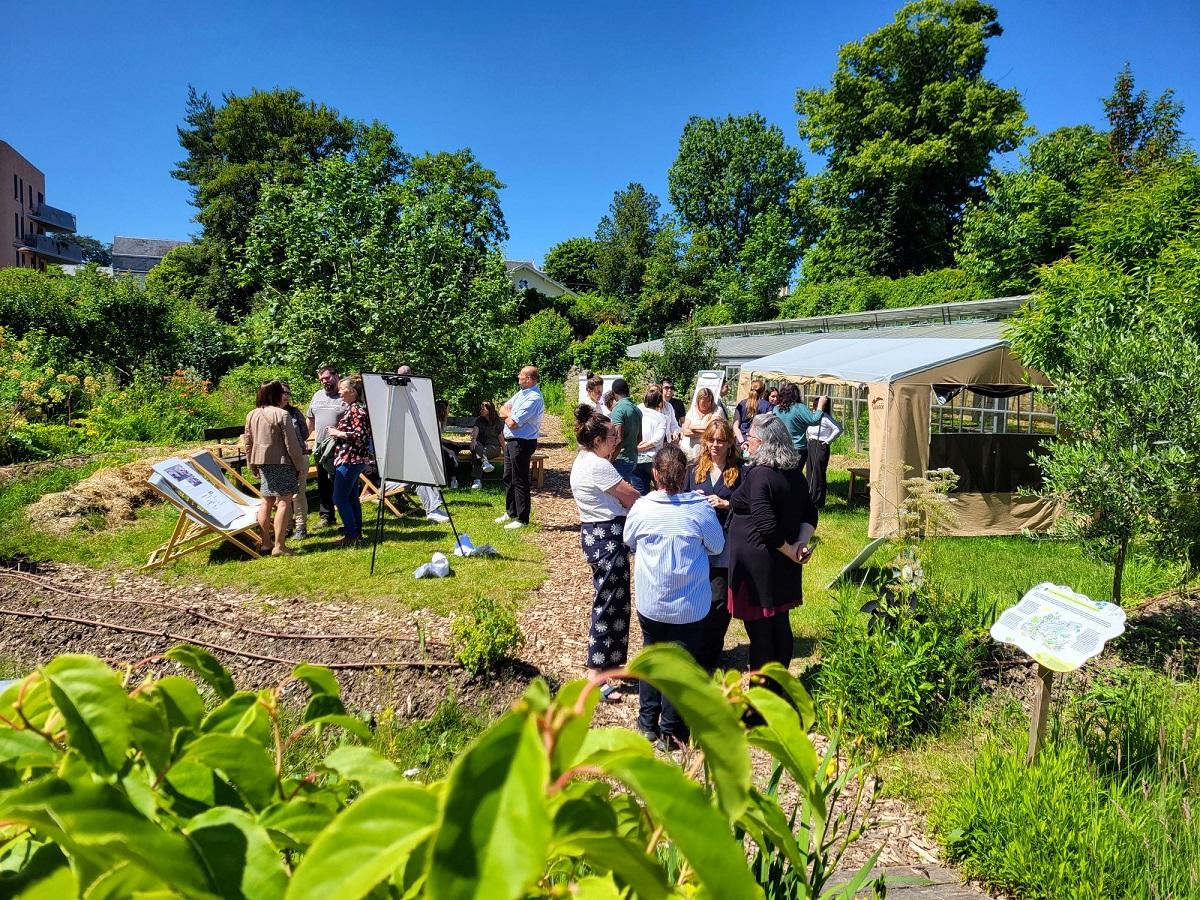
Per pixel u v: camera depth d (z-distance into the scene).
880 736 3.95
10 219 60.16
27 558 7.32
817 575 7.57
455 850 0.54
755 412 10.70
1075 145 23.69
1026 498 9.99
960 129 34.47
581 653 5.50
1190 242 7.69
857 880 1.85
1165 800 3.13
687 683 0.71
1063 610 3.56
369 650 5.00
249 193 40.16
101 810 0.73
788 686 1.10
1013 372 10.09
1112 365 5.54
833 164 39.16
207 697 4.47
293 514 9.10
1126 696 3.86
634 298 72.12
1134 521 5.56
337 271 12.09
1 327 17.75
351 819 0.62
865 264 37.50
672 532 4.16
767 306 45.75
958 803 3.31
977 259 24.06
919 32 35.06
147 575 7.05
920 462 9.48
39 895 0.78
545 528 9.54
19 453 12.32
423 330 12.26
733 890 0.65
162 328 22.50
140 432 15.10
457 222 14.22
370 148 38.69
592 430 4.93
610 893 0.76
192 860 0.75
